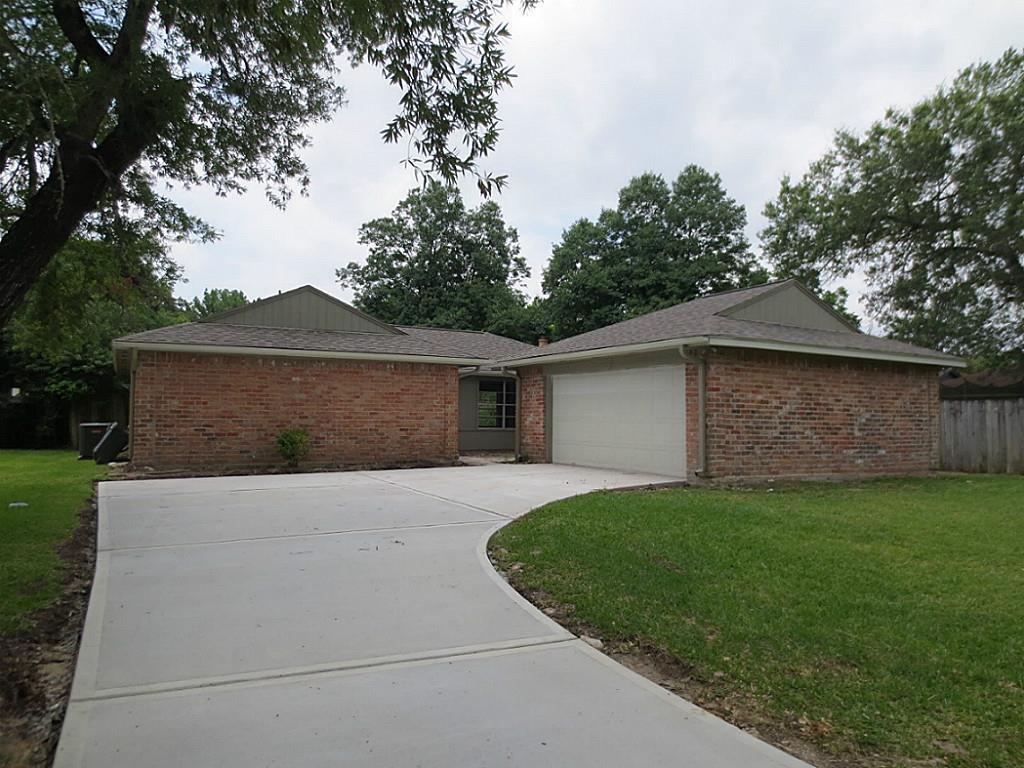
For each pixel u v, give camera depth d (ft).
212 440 42.80
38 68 16.44
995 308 76.64
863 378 41.86
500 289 122.52
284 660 11.75
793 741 9.20
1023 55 69.15
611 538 20.16
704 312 44.01
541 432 50.78
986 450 47.11
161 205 28.84
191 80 22.65
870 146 78.79
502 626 13.65
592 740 9.09
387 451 47.91
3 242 16.52
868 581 16.20
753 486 34.86
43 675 11.41
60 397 77.77
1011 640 12.52
